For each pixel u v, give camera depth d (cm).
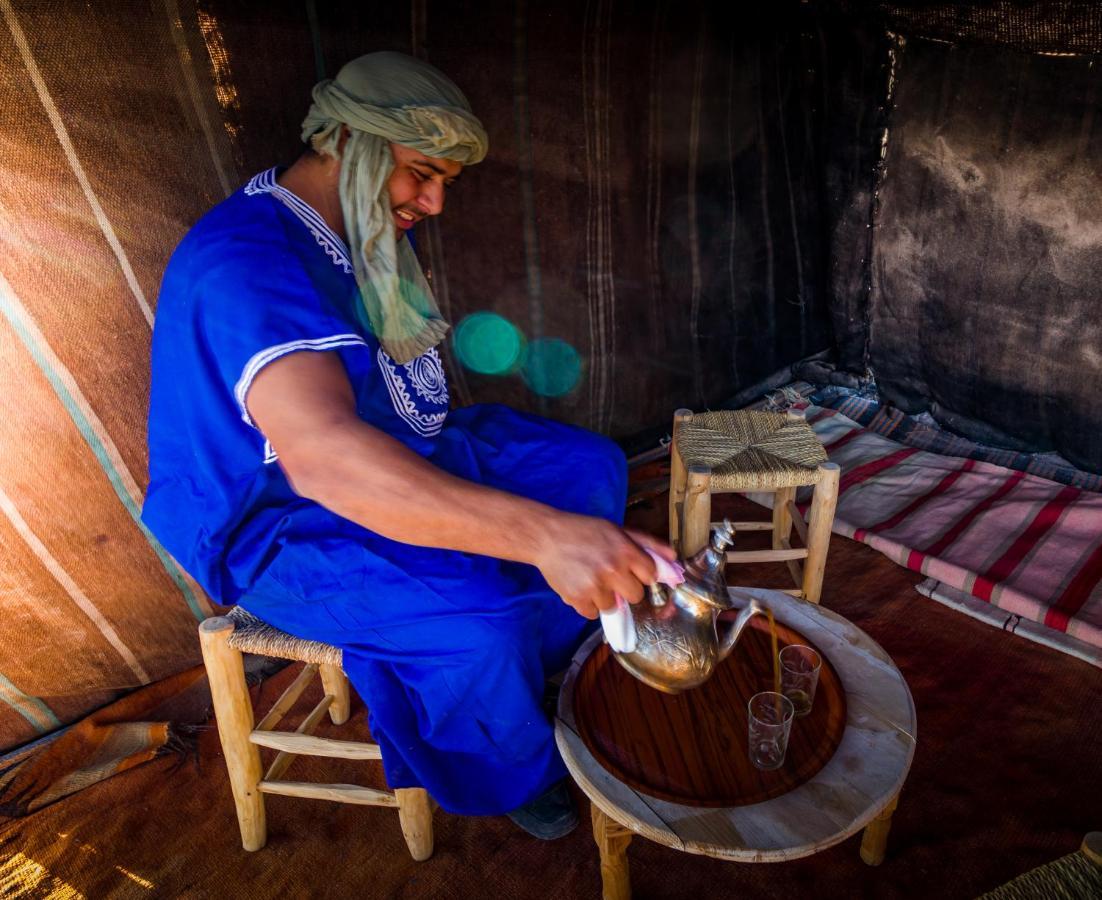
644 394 351
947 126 320
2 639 214
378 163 162
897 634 254
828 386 399
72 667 228
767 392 395
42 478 208
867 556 289
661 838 136
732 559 247
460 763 179
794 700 161
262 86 217
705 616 149
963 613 261
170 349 158
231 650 181
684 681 151
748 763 150
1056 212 298
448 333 286
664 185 323
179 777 221
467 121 162
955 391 355
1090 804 198
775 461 242
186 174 210
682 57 307
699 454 247
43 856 202
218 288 146
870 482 326
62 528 214
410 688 176
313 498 142
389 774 178
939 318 349
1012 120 301
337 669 226
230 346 145
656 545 151
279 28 216
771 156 353
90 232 199
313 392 141
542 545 135
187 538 170
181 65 203
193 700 241
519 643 166
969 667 240
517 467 205
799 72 348
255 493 166
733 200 348
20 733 226
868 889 182
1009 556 274
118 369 212
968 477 323
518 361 308
